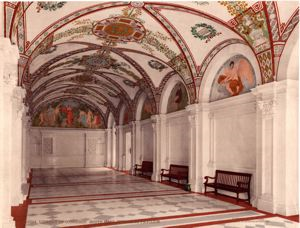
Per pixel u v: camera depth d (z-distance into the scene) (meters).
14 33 7.05
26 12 9.49
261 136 10.16
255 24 9.73
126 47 14.93
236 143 12.23
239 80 12.12
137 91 22.09
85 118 32.09
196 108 14.09
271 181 9.66
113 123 31.64
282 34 9.37
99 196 12.47
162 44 13.59
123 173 23.55
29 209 9.81
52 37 11.80
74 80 22.38
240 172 11.92
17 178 10.50
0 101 5.53
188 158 15.97
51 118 30.78
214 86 13.77
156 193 13.27
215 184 12.52
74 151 31.50
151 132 20.84
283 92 9.48
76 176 21.27
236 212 9.43
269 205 9.47
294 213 9.10
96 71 19.81
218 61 13.15
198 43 12.88
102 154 32.44
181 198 11.97
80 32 12.62
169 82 17.73
